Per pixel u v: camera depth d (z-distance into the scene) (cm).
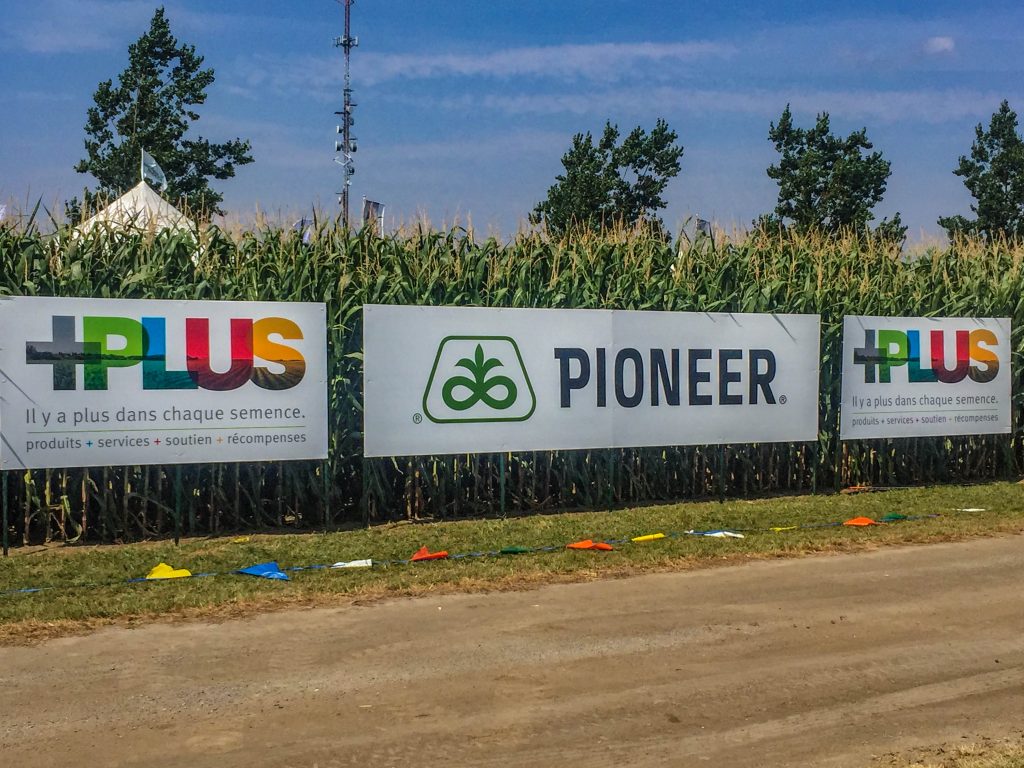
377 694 558
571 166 3186
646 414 1156
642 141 3152
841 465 1354
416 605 748
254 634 671
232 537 1020
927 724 515
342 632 676
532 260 1221
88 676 585
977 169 3706
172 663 609
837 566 882
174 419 967
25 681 576
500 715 528
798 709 537
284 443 1006
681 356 1170
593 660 619
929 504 1202
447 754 478
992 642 659
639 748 486
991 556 923
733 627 691
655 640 661
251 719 521
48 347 923
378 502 1119
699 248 1341
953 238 1611
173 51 3725
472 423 1082
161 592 771
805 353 1230
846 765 464
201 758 472
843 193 3180
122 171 3559
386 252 1168
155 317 956
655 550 930
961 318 1340
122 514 1023
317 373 1012
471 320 1075
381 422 1048
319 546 959
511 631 680
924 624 700
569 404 1120
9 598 755
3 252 1012
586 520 1100
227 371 982
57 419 929
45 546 977
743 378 1202
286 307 999
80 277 1021
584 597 773
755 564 890
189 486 1040
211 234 1120
